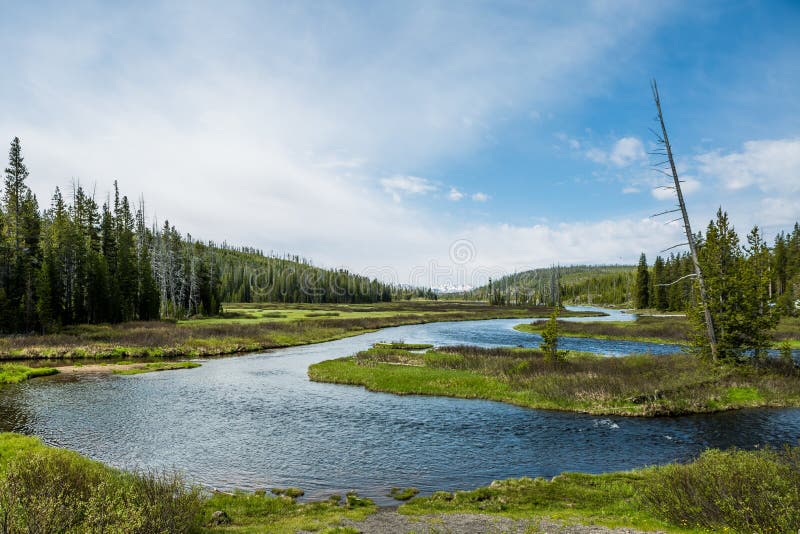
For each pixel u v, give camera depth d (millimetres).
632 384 29359
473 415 26375
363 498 15289
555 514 12797
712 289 32906
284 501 14648
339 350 58000
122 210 99125
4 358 46250
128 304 77625
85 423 24656
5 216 64438
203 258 139750
